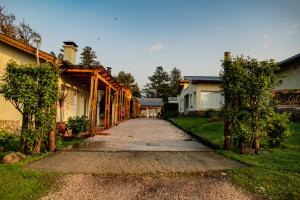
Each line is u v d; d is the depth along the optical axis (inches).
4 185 167.2
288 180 177.8
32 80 249.9
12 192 158.1
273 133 299.7
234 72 283.7
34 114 256.5
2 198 150.0
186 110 1131.3
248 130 276.8
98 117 737.6
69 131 436.5
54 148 278.8
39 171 197.6
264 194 157.6
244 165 222.8
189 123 663.1
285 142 319.0
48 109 267.1
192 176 193.9
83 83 641.6
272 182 175.6
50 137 276.8
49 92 261.3
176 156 260.1
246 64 286.5
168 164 225.8
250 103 282.8
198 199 152.7
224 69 299.3
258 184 172.9
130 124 786.8
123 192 163.2
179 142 377.1
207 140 362.3
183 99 1195.9
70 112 555.5
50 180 180.2
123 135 466.0
